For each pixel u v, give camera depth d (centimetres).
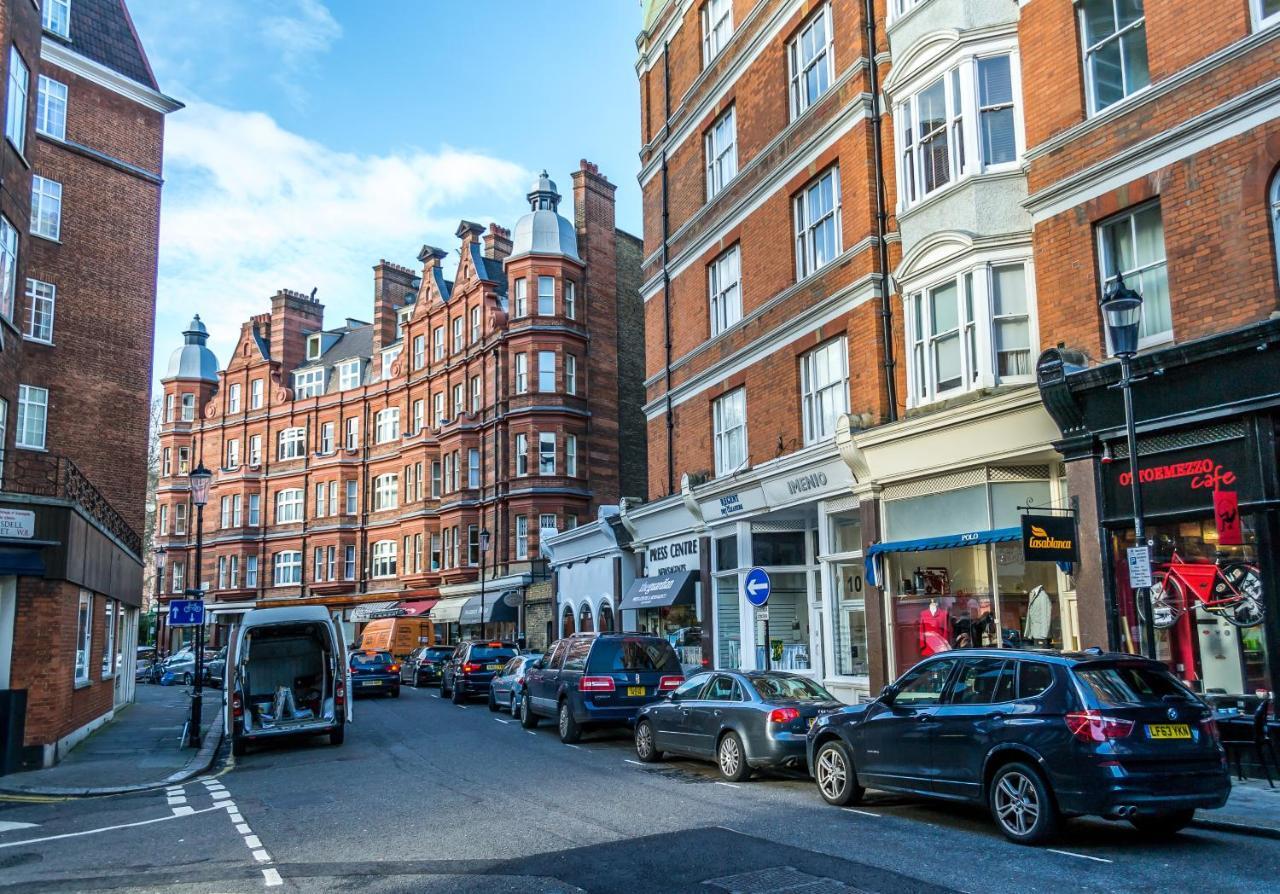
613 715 1734
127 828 1073
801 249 2036
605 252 4509
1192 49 1233
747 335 2205
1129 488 1277
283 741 1961
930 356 1630
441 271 5184
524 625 3925
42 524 1656
